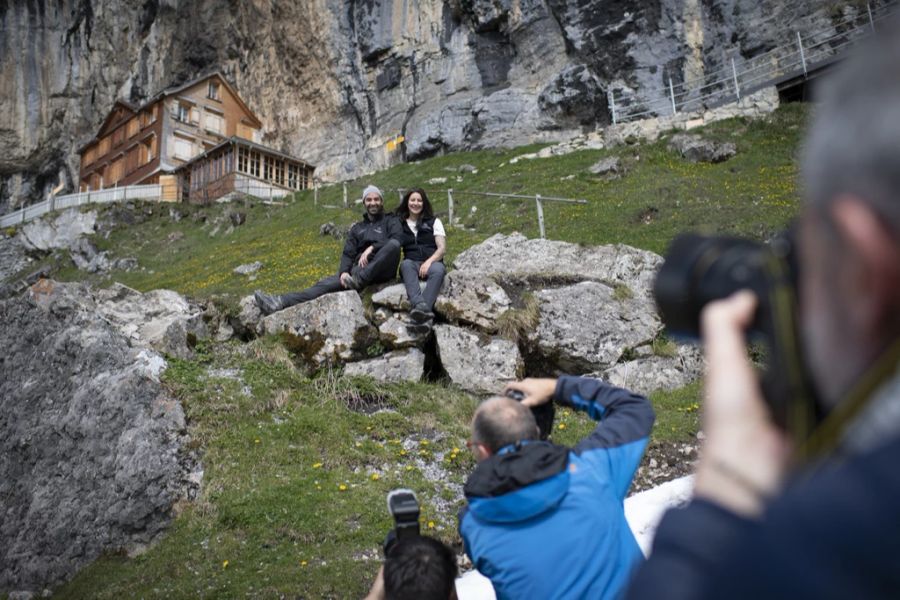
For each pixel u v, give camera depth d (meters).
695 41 29.30
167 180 40.34
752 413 0.62
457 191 22.84
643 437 2.19
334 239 21.05
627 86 30.48
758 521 0.51
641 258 8.86
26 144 50.31
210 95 43.06
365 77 39.22
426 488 5.86
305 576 4.87
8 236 34.56
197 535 5.38
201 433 6.20
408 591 2.04
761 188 17.48
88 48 49.62
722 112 23.78
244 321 8.09
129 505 5.66
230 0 44.88
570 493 2.01
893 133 0.46
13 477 6.61
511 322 7.70
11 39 49.88
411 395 7.12
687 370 7.67
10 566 5.87
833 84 0.51
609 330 7.81
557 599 1.92
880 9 24.69
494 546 2.03
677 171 20.12
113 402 6.36
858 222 0.48
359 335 7.54
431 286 7.71
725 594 0.49
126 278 24.62
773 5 27.27
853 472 0.47
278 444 6.25
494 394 7.27
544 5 33.03
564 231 16.62
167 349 7.27
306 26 41.22
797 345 0.60
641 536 4.53
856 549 0.44
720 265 0.71
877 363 0.51
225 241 26.19
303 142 41.78
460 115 33.84
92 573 5.35
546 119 31.42
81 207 33.44
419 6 37.56
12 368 7.46
